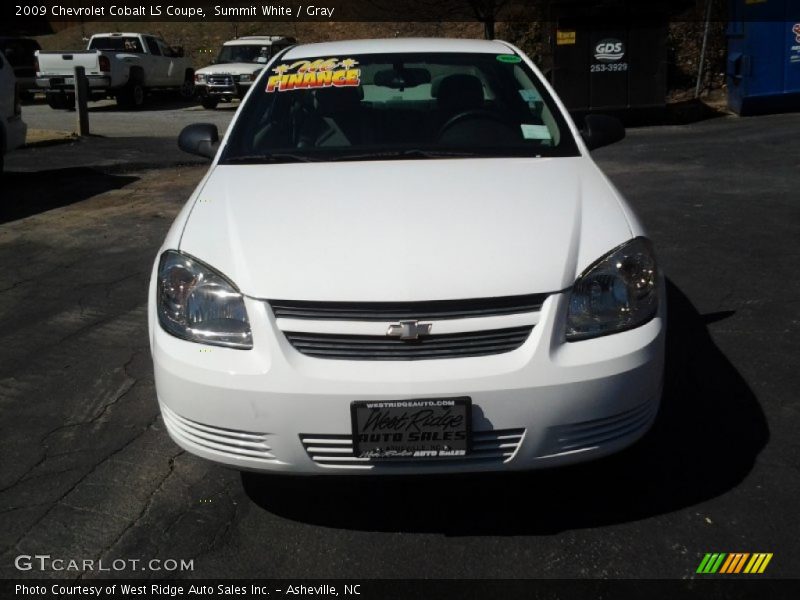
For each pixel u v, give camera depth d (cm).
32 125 1555
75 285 579
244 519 304
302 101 411
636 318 281
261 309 270
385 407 260
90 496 320
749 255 592
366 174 345
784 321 470
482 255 277
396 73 424
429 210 305
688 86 1634
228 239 295
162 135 1383
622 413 276
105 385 418
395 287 266
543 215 300
